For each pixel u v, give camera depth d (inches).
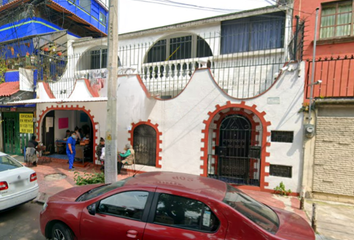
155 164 290.2
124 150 305.9
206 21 317.1
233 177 264.8
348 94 253.1
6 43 458.6
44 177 281.3
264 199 216.1
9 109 398.3
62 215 118.0
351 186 205.8
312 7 276.7
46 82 376.8
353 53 256.8
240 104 241.8
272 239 85.6
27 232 153.1
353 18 262.1
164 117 278.4
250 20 303.7
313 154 217.5
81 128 429.7
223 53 317.7
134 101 297.0
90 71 367.9
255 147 250.7
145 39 366.3
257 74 275.6
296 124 222.4
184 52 356.2
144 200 105.3
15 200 167.3
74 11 525.3
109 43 191.3
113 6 189.9
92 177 230.2
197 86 260.2
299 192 223.9
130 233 99.2
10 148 414.3
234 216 91.0
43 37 411.5
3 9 482.3
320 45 272.5
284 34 281.4
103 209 111.3
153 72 314.7
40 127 375.6
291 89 223.6
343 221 175.0
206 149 257.9
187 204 98.6
